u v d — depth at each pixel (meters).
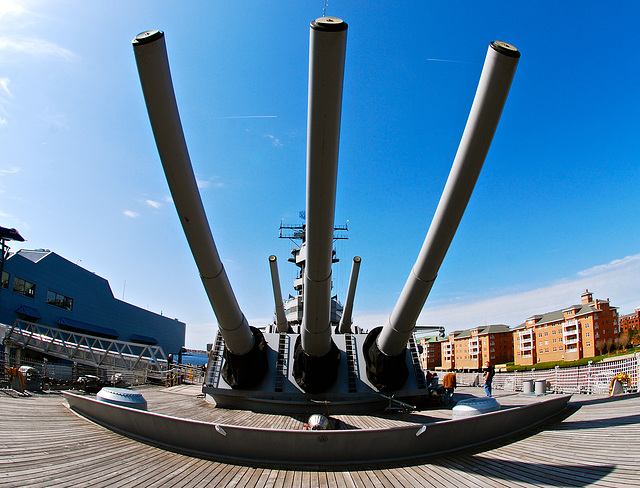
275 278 12.25
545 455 6.06
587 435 7.07
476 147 6.03
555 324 54.19
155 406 10.84
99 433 7.31
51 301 32.31
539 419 8.35
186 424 6.23
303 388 10.12
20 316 27.88
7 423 7.63
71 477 5.02
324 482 5.20
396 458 6.07
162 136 5.83
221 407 10.76
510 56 5.32
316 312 8.23
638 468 5.16
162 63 5.23
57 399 11.46
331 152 5.49
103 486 4.80
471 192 6.53
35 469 5.22
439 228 6.96
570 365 43.03
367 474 5.50
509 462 5.82
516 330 60.47
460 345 71.00
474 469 5.59
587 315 49.75
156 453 6.28
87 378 16.03
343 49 4.67
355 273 12.20
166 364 21.45
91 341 36.59
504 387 18.38
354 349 11.22
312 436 5.84
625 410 9.16
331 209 6.28
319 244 6.84
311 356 9.74
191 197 6.60
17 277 27.94
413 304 8.26
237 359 10.16
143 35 5.11
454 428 6.35
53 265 32.47
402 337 9.14
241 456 6.07
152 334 52.31
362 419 9.31
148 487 4.86
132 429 7.14
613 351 46.41
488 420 6.77
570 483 4.87
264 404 10.21
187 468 5.62
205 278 7.98
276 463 5.91
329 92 4.92
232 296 8.68
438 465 5.83
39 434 6.97
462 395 14.43
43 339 20.42
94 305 38.88
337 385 10.39
